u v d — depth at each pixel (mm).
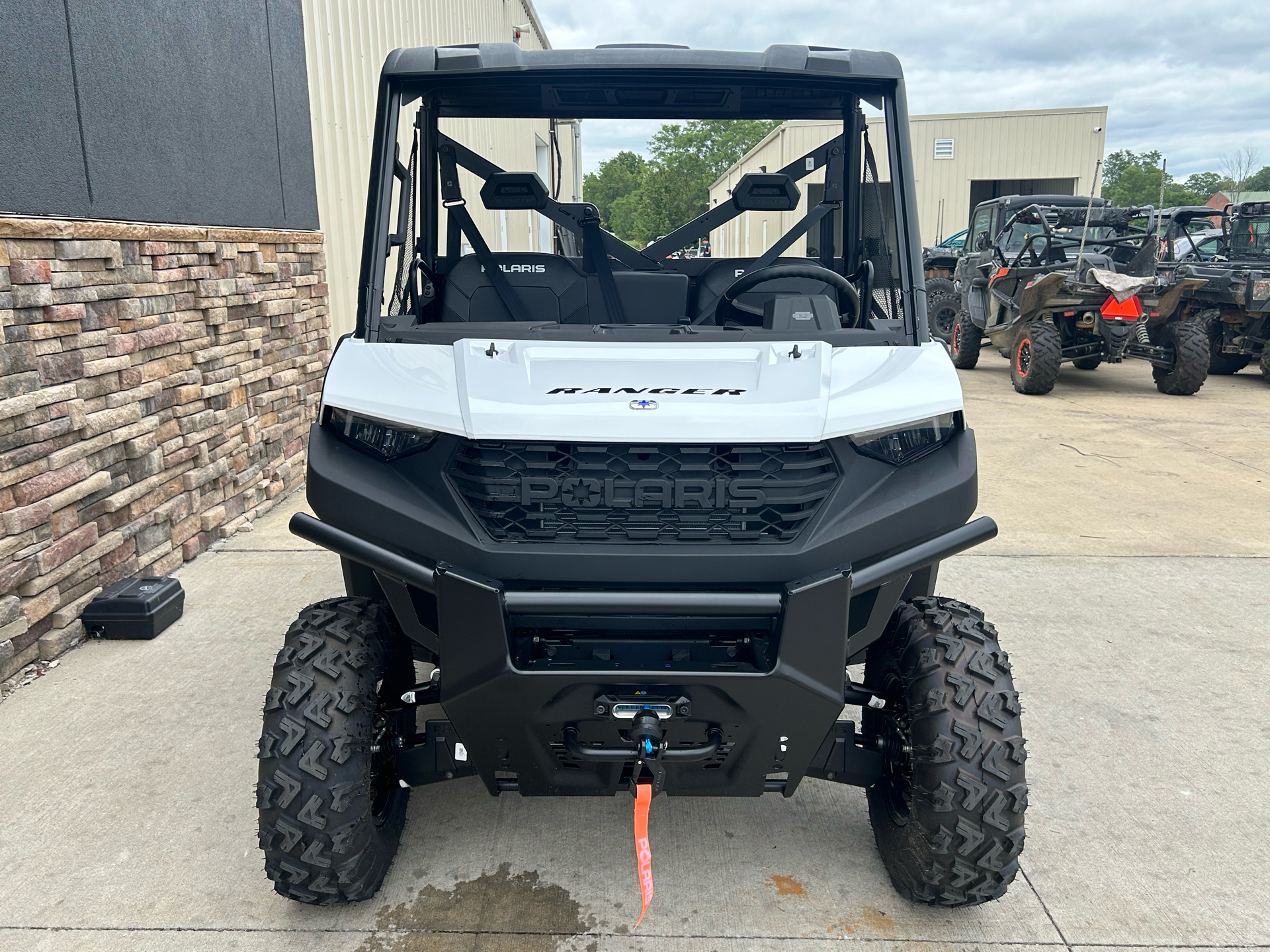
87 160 3904
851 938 2350
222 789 2924
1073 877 2594
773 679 2072
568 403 2180
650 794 2141
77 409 3787
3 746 3145
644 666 2146
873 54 2752
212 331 5035
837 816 2889
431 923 2385
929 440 2336
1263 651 3994
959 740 2207
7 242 3381
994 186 21406
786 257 3166
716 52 2705
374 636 2377
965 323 12234
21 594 3605
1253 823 2838
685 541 2141
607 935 2350
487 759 2268
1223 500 6184
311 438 2307
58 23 3723
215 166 5051
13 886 2488
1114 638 4121
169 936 2320
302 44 6199
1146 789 3012
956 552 2238
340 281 7145
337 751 2182
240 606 4285
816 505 2180
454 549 2125
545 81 2740
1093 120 20234
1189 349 9953
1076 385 11297
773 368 2316
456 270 3010
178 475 4723
